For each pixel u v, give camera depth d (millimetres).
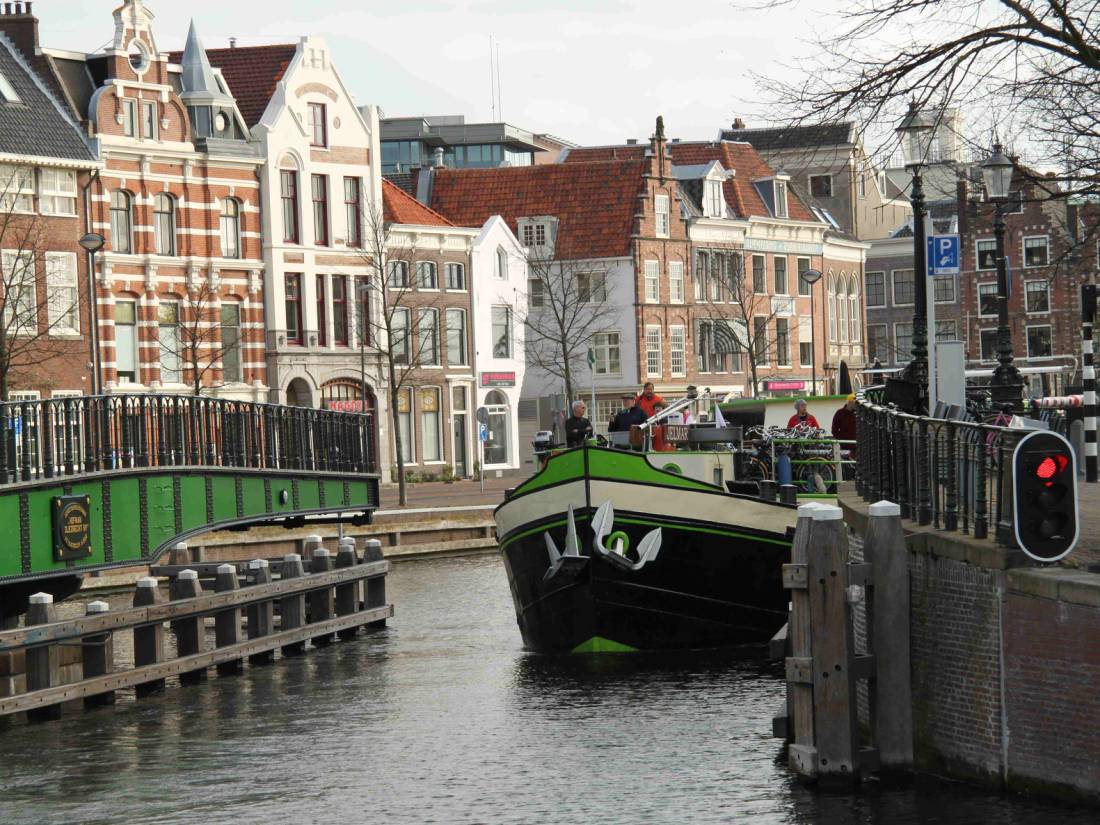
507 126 128500
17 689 26578
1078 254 29922
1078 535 16922
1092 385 29516
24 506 25891
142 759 22250
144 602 27828
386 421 79750
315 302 76562
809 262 108188
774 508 29562
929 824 15633
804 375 107438
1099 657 14805
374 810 18781
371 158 79250
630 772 20031
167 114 70500
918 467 18328
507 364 87062
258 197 74375
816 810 16688
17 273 62750
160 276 69688
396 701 26375
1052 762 15453
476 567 50875
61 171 65312
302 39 76688
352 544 35594
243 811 18984
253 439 33062
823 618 17297
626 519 29125
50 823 18797
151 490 29000
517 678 28062
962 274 112188
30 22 66938
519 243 88438
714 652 29797
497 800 18984
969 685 16531
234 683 28844
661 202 95062
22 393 62906
